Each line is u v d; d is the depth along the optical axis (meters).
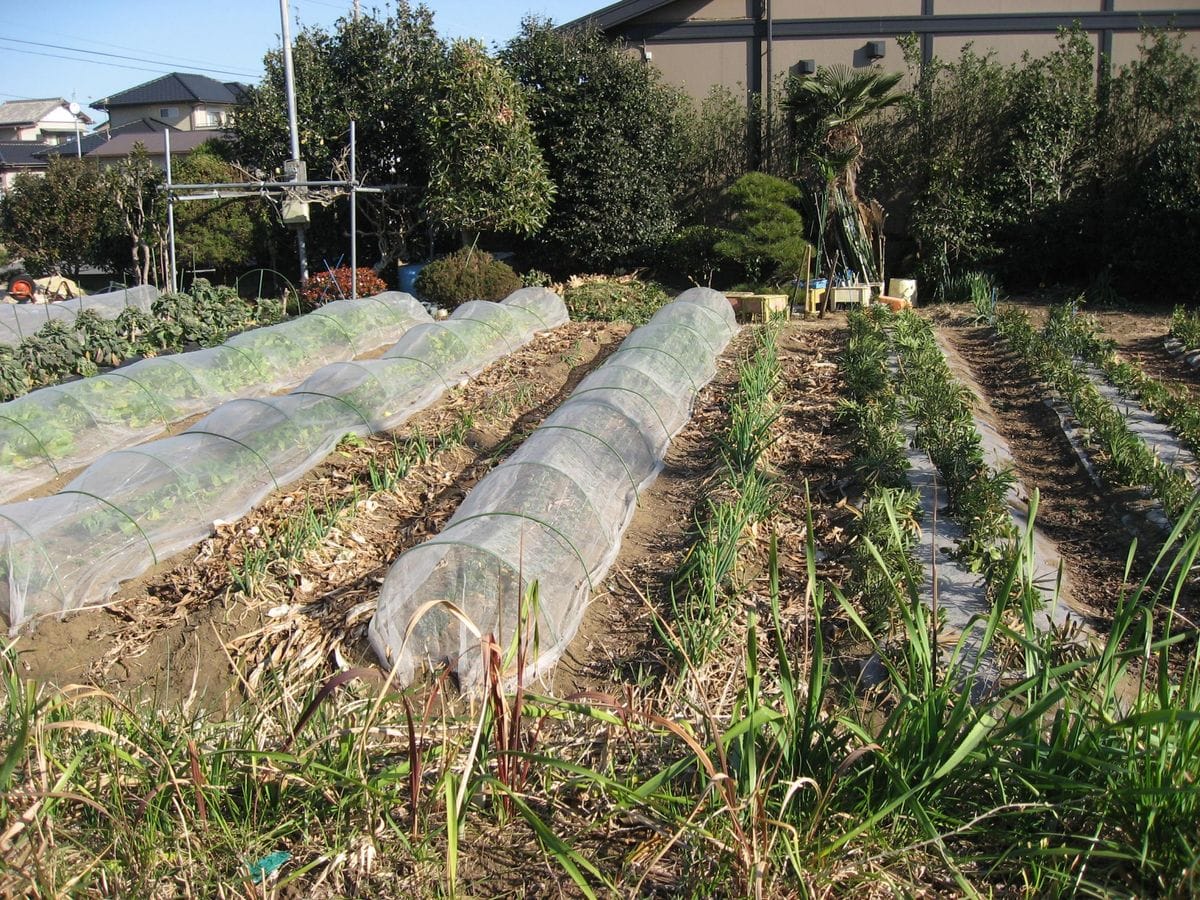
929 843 3.19
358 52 17.86
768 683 4.62
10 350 10.97
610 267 17.45
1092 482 7.14
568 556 5.43
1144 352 11.80
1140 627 3.32
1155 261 14.76
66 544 6.00
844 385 9.65
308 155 17.70
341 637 5.24
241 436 7.51
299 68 17.70
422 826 3.48
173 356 10.21
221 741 3.90
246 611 5.62
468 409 9.45
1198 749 3.02
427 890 3.29
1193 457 7.55
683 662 4.75
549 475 5.98
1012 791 3.30
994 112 16.31
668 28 17.89
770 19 17.38
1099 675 3.31
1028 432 8.70
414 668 4.92
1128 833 3.05
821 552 6.02
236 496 7.07
